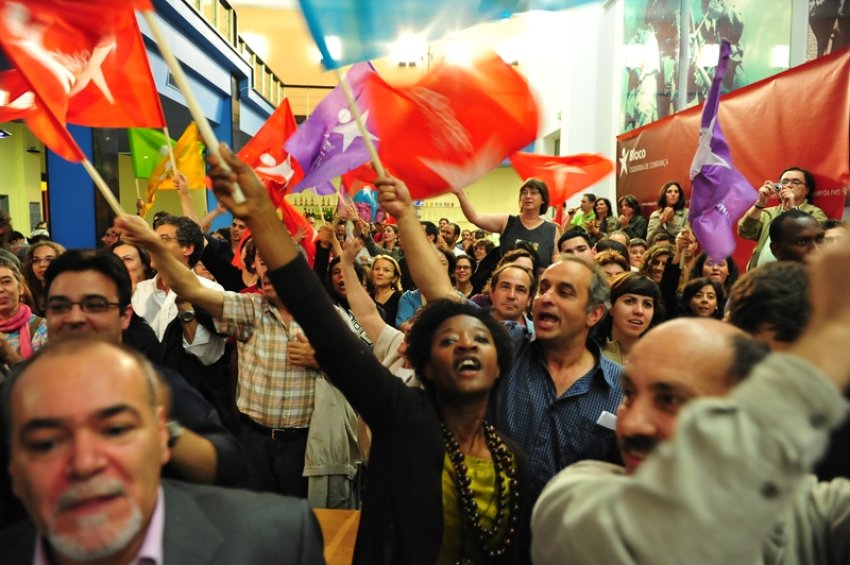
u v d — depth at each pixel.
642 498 0.68
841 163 4.98
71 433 0.94
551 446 2.19
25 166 14.39
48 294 1.87
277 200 4.79
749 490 0.61
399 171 2.78
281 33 24.78
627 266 4.04
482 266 5.25
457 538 1.61
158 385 1.08
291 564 1.17
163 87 9.02
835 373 0.62
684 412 0.67
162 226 3.49
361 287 2.76
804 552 1.03
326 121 3.68
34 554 1.06
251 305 3.23
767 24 7.61
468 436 1.73
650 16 10.92
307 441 3.19
